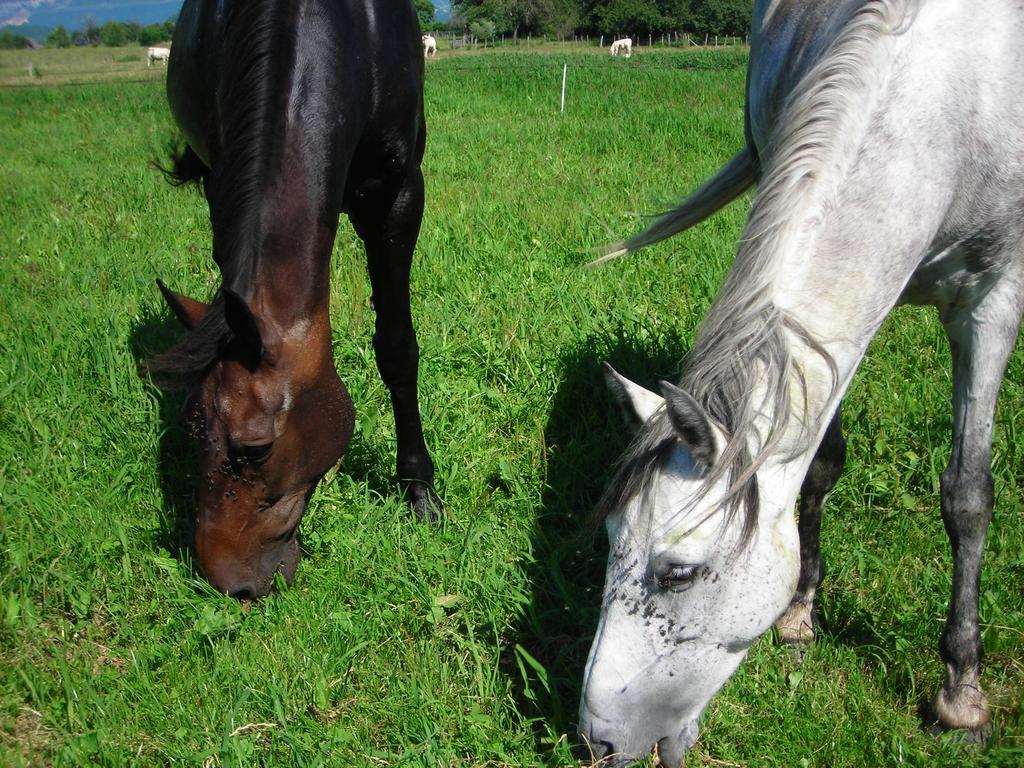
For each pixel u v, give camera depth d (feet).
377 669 8.76
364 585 9.86
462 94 48.01
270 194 7.73
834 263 6.87
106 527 10.23
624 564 6.55
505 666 8.88
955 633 8.20
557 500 11.01
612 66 77.10
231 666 8.61
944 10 7.39
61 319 14.52
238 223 7.70
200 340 7.32
